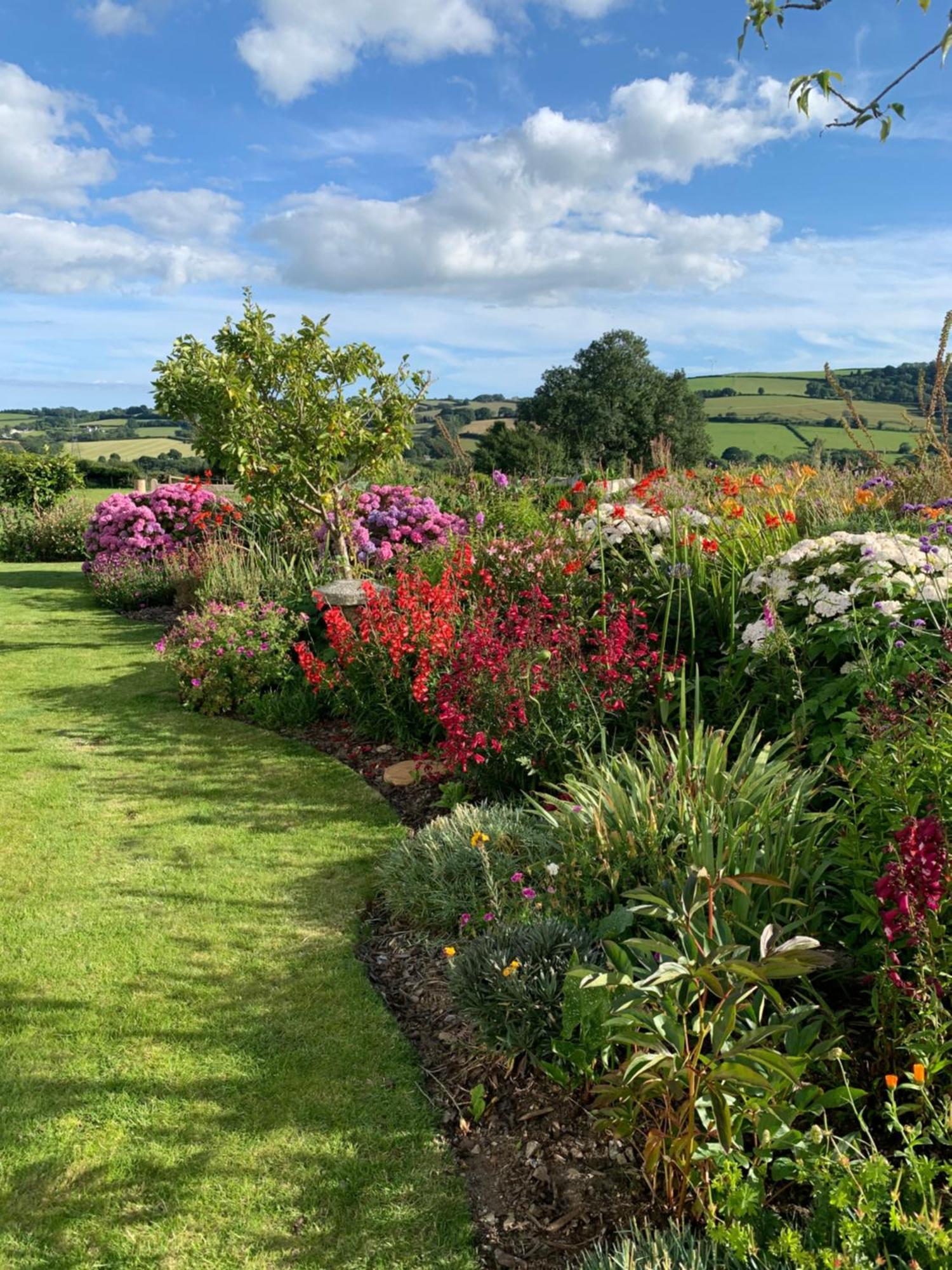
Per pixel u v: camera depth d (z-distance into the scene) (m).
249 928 3.53
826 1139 2.01
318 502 9.63
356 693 5.92
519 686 4.56
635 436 37.16
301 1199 2.21
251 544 10.98
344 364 9.34
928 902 1.90
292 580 9.20
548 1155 2.31
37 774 5.32
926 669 3.39
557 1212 2.13
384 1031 2.87
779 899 2.69
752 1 2.51
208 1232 2.11
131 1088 2.61
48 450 19.84
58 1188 2.25
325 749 5.75
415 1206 2.18
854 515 6.41
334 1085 2.62
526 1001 2.63
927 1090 2.06
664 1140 2.04
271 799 4.89
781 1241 1.58
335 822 4.56
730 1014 1.93
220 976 3.19
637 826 3.16
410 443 9.81
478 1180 2.27
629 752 4.57
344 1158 2.34
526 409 40.09
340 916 3.61
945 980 2.11
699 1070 2.02
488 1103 2.53
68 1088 2.61
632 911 2.18
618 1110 2.14
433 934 3.44
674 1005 2.09
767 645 4.25
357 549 10.02
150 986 3.13
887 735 2.62
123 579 11.37
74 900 3.76
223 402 9.05
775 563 5.00
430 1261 2.02
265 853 4.20
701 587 5.54
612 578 6.11
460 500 12.07
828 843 3.03
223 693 6.57
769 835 2.98
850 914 2.62
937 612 4.17
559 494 11.27
